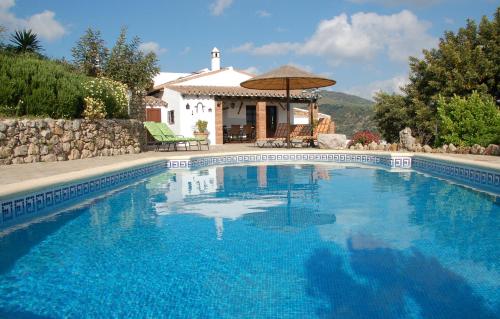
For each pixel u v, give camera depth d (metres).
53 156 10.45
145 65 20.27
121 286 3.22
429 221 5.23
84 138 11.61
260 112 21.64
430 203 6.42
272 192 7.56
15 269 3.62
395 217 5.47
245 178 9.43
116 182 8.11
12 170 8.30
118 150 13.23
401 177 9.42
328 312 2.73
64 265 3.72
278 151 13.47
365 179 9.15
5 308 2.86
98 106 11.96
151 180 9.12
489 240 4.35
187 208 6.21
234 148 17.48
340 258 3.82
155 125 16.20
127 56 20.48
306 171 10.66
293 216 5.61
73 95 11.41
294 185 8.35
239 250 4.11
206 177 9.61
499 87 16.77
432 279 3.29
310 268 3.56
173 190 7.82
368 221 5.26
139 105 19.92
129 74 19.95
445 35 18.83
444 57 17.98
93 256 3.97
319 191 7.62
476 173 7.91
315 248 4.14
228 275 3.42
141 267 3.64
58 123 10.68
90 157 11.80
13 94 10.38
